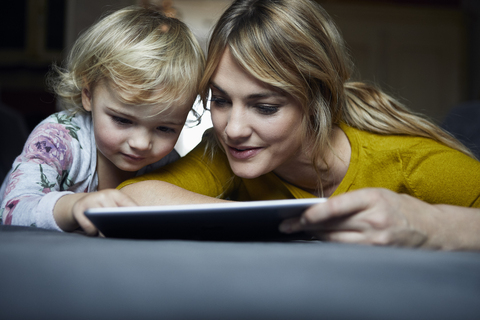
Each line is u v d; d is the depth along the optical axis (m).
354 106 1.04
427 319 0.25
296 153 0.94
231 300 0.25
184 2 4.36
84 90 1.01
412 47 5.02
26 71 4.52
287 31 0.82
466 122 1.83
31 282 0.27
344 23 4.92
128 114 0.90
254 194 1.08
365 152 0.97
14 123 1.94
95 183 1.05
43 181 0.83
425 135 1.02
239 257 0.31
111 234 0.52
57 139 0.95
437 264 0.31
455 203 0.90
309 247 0.37
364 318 0.24
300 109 0.85
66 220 0.63
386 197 0.51
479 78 4.84
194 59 1.00
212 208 0.46
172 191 0.80
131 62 0.91
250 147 0.84
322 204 0.47
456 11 5.00
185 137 2.98
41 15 4.46
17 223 0.68
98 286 0.26
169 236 0.53
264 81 0.78
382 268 0.29
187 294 0.25
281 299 0.25
